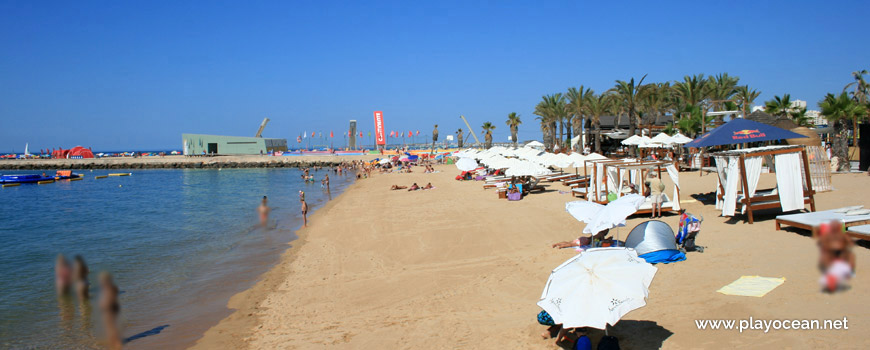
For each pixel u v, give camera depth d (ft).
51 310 35.78
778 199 48.19
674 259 34.81
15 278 47.57
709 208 55.01
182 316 34.35
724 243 38.96
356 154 315.78
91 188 173.78
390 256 47.80
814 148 56.49
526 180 88.22
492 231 54.95
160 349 28.50
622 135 168.04
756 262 32.86
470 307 30.71
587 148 181.06
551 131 210.59
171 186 173.27
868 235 33.17
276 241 61.11
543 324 25.29
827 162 56.70
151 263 51.60
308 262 48.14
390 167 207.00
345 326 29.68
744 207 46.19
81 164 320.09
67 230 78.74
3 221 91.86
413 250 49.39
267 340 28.58
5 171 305.12
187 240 64.75
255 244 59.82
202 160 303.68
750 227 43.98
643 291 20.10
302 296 37.06
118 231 75.66
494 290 33.63
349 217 76.48
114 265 50.98
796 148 44.70
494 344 24.22
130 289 41.81
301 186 157.38
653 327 24.03
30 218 95.86
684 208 56.18
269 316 33.09
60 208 112.98
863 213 39.09
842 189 61.52
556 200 74.90
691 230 36.94
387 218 71.72
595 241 41.29
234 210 97.71
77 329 31.76
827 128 138.62
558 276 21.58
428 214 72.33
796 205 44.34
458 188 110.52
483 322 27.63
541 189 88.84
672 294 28.30
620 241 40.45
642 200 36.96
